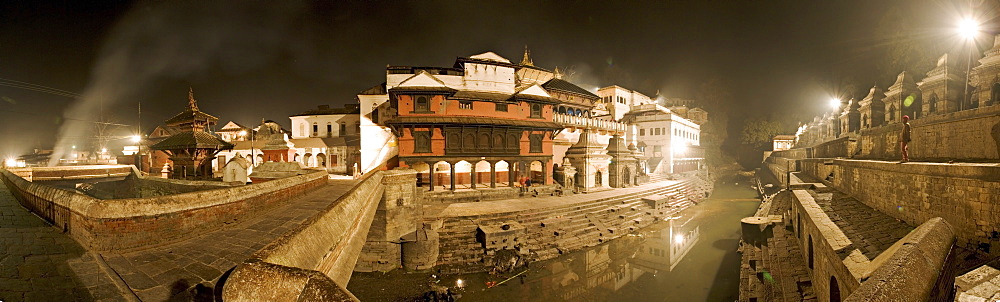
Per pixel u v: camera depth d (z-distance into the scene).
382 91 41.19
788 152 57.03
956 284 8.89
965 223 13.53
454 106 33.59
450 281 19.19
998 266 10.20
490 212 26.33
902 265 5.79
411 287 18.36
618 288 19.17
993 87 20.92
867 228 17.42
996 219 12.23
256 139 47.75
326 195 18.00
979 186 12.88
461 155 32.41
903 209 17.84
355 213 11.50
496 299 17.61
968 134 18.58
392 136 39.69
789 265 17.86
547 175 37.25
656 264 22.53
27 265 6.31
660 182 47.09
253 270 4.25
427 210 26.95
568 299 17.84
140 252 7.51
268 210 13.30
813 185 29.31
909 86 28.64
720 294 18.12
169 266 6.86
